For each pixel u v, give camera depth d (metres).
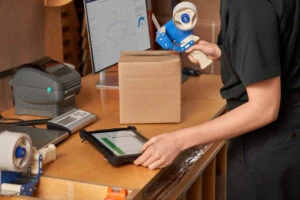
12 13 2.25
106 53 2.19
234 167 1.69
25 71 1.89
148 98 1.79
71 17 2.55
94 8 2.10
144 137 1.65
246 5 1.38
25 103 1.92
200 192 1.81
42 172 1.46
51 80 1.85
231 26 1.41
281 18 1.41
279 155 1.61
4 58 2.24
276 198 1.65
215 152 1.91
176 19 1.90
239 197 1.70
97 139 1.62
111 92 2.20
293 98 1.58
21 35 2.32
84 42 2.64
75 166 1.50
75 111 1.87
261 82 1.39
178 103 1.80
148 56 1.82
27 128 1.74
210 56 1.95
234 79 1.61
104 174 1.45
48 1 2.35
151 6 2.77
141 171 1.47
